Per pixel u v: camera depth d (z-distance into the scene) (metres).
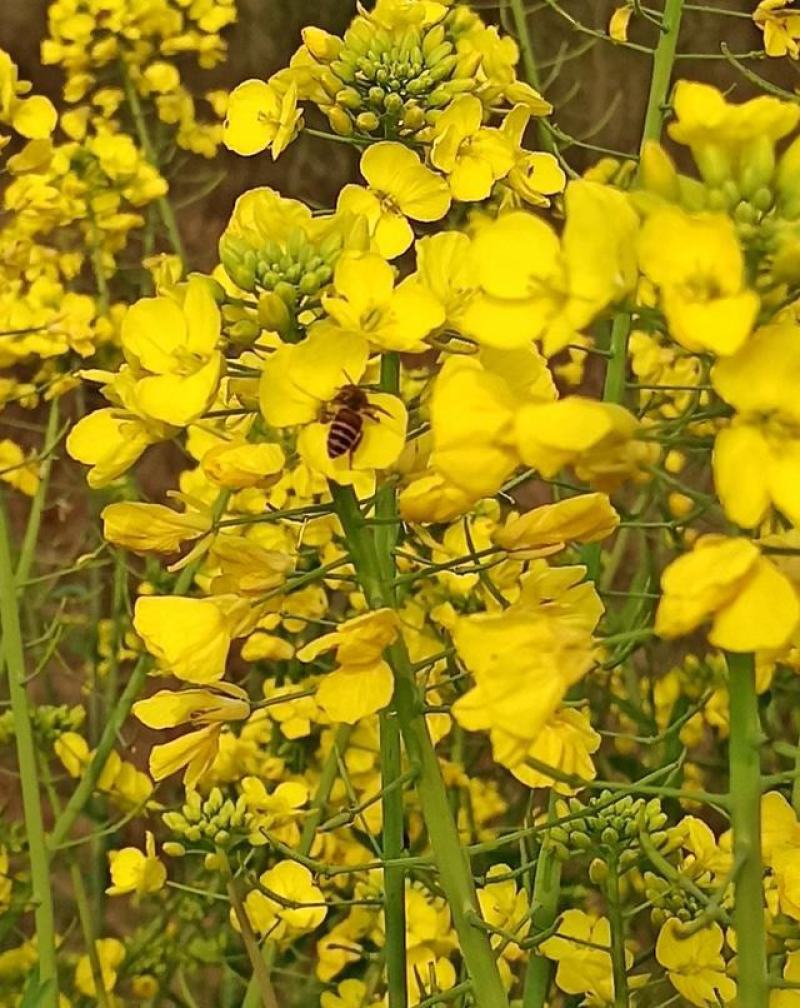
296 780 0.56
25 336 0.56
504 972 0.44
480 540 0.49
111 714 0.57
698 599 0.26
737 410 0.27
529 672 0.28
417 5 0.39
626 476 0.28
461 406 0.28
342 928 0.51
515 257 0.28
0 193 0.94
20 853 0.58
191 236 0.99
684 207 0.28
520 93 0.40
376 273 0.31
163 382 0.31
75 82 0.67
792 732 0.63
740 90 0.85
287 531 0.50
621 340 0.44
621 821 0.36
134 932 0.66
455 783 0.55
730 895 0.37
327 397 0.30
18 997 0.55
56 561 0.69
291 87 0.37
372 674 0.31
